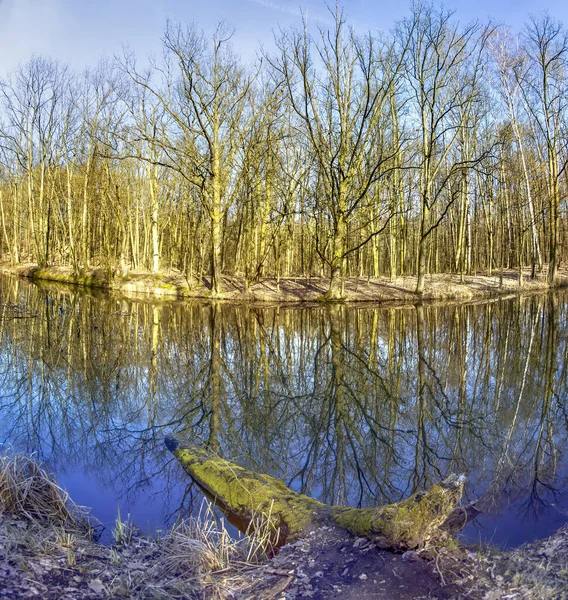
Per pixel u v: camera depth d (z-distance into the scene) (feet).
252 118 85.20
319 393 33.60
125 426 27.22
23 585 11.39
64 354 43.80
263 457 23.27
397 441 25.29
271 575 13.03
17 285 105.19
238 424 27.78
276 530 15.79
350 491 19.71
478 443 24.72
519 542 15.11
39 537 13.91
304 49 78.79
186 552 13.93
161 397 32.60
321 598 11.94
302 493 19.51
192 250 100.01
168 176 111.34
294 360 43.29
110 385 34.96
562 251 143.02
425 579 12.52
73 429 26.53
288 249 119.34
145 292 95.50
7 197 165.48
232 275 110.01
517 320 64.34
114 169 106.83
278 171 95.71
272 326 60.90
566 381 36.01
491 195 106.32
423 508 13.80
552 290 101.50
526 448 23.88
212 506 18.12
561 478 20.26
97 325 58.70
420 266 87.76
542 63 96.73
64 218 135.13
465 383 35.76
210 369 39.96
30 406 30.19
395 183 95.86
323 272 117.29
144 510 17.79
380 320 65.10
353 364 41.75
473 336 53.52
